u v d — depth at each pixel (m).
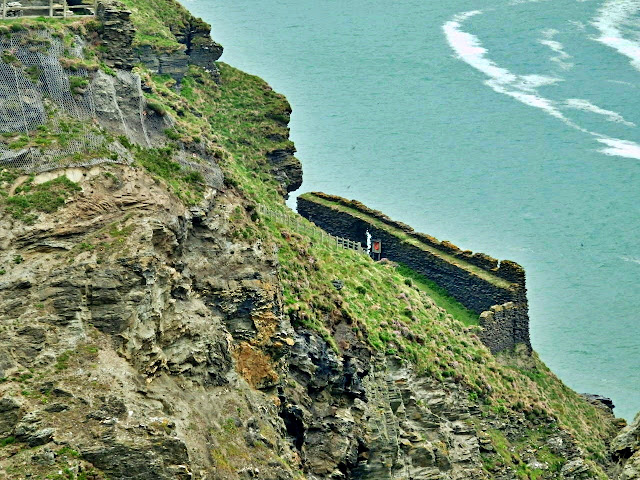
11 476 70.88
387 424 115.62
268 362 99.56
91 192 86.44
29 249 81.19
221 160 106.75
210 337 89.12
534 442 145.50
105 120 94.50
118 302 79.88
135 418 75.56
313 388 108.19
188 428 82.56
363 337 120.19
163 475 74.25
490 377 145.50
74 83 94.44
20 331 76.88
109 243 82.38
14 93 91.50
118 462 73.50
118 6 103.50
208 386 88.06
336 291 122.62
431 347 134.88
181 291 88.62
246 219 102.75
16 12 104.06
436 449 123.62
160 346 84.38
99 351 78.00
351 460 108.50
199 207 97.44
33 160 86.69
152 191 89.81
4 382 74.75
